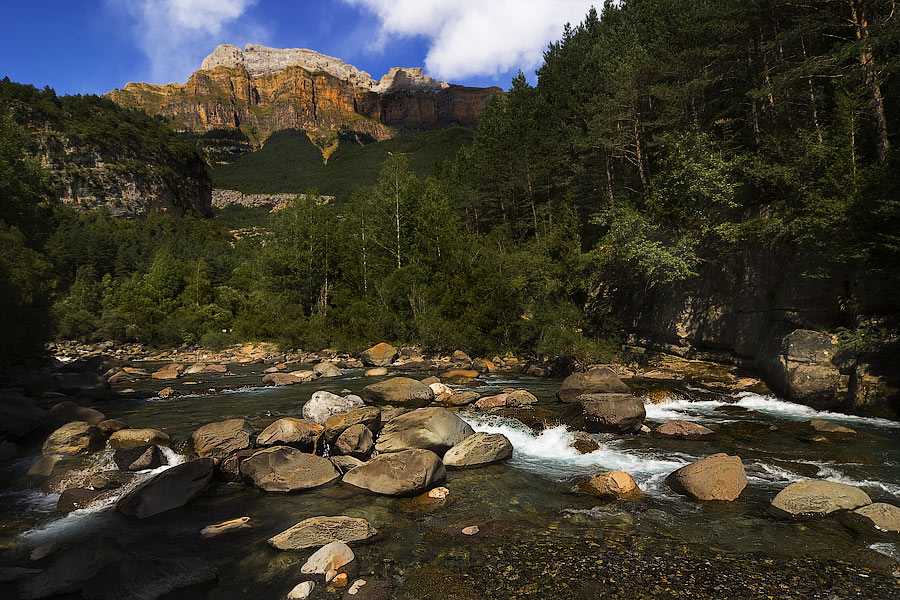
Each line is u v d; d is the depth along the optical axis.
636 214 28.92
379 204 60.44
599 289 37.75
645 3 45.44
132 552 7.50
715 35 30.89
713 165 25.73
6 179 34.94
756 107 31.41
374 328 45.75
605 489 9.84
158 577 6.48
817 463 11.46
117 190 181.00
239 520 8.73
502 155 51.88
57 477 10.96
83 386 23.50
